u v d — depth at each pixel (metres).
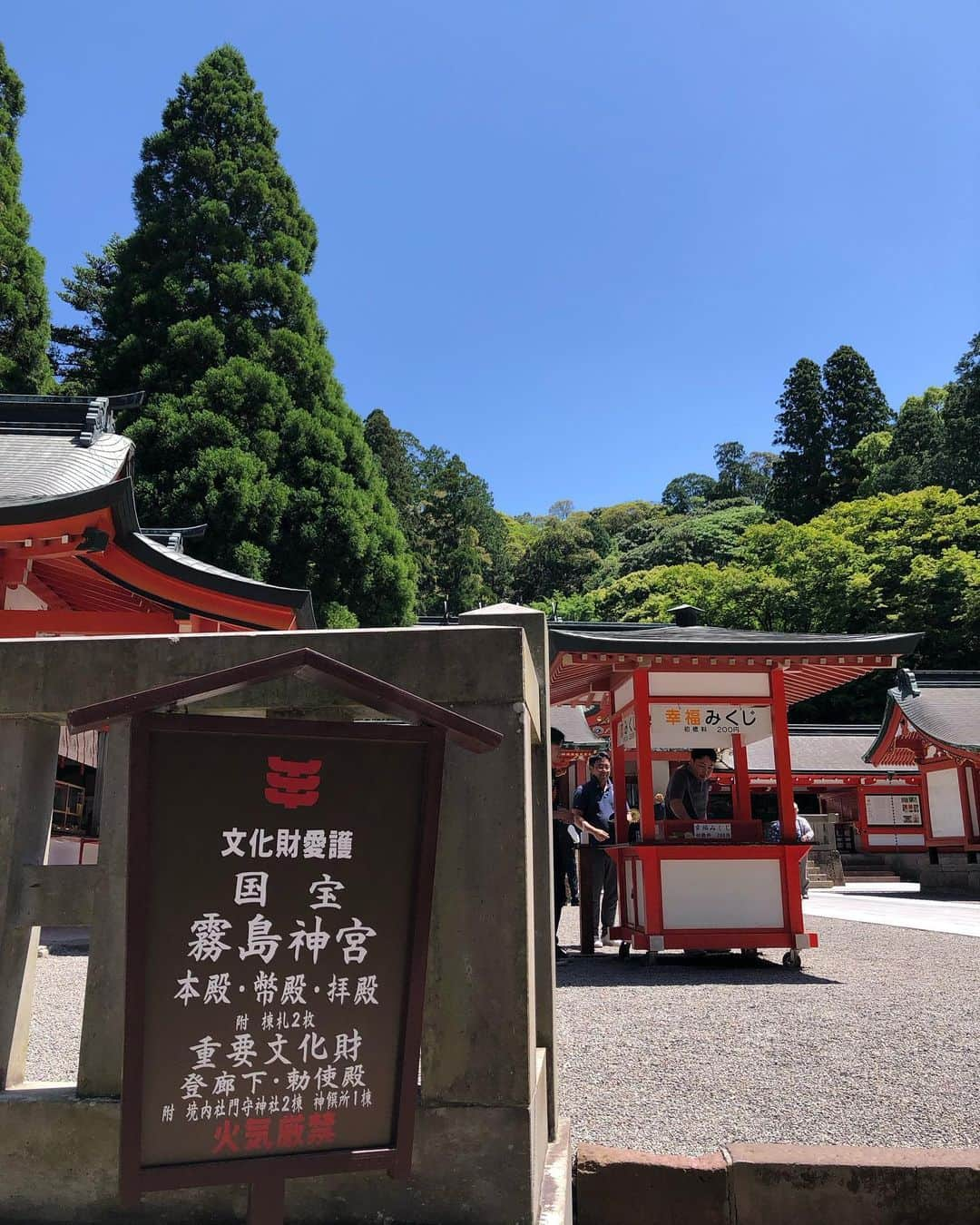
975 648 41.50
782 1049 4.50
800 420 66.81
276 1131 1.92
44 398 12.52
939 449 55.31
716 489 100.19
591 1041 4.74
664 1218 2.83
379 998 2.04
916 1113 3.41
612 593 60.75
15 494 8.72
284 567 22.58
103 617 8.79
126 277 25.62
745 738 8.93
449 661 2.51
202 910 1.93
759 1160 2.86
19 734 2.61
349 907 2.04
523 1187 2.28
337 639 2.55
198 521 21.27
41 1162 2.40
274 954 1.97
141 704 1.91
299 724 2.03
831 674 8.82
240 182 26.56
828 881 26.27
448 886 2.42
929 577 42.50
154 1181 1.81
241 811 1.99
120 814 2.57
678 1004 5.83
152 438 22.03
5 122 22.75
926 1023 5.13
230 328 24.72
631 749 8.71
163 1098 1.86
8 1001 2.56
